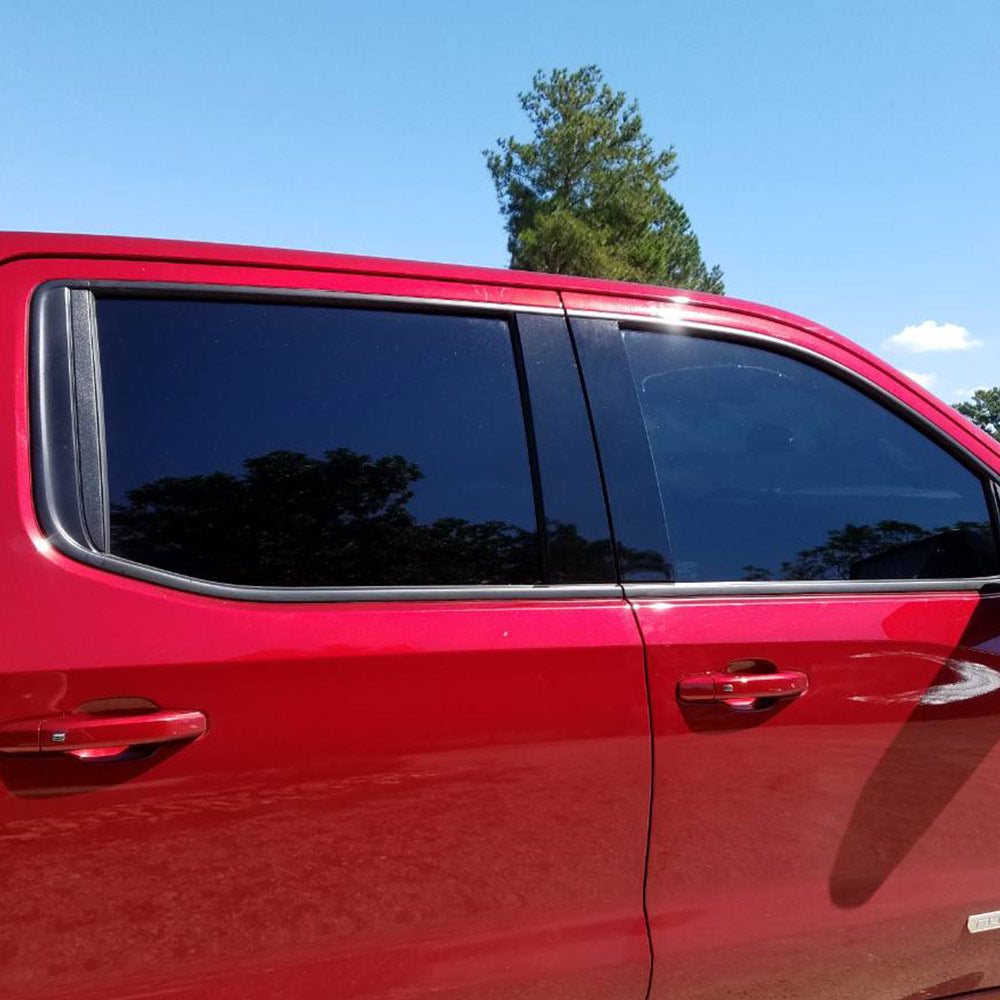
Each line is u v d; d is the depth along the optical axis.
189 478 1.57
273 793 1.46
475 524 1.71
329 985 1.48
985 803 1.98
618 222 48.50
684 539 1.86
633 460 1.86
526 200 49.34
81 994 1.36
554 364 1.86
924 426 2.16
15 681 1.35
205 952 1.42
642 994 1.68
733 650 1.76
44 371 1.54
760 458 2.01
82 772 1.37
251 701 1.46
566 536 1.76
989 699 1.98
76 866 1.36
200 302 1.67
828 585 1.93
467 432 1.76
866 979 1.87
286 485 1.62
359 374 1.73
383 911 1.51
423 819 1.54
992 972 2.00
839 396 2.13
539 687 1.62
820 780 1.82
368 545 1.64
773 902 1.78
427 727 1.55
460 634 1.60
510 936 1.59
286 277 1.73
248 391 1.65
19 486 1.47
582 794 1.64
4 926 1.33
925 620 1.93
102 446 1.54
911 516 2.10
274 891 1.46
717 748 1.73
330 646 1.52
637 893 1.68
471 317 1.84
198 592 1.51
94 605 1.43
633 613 1.73
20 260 1.60
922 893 1.91
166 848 1.41
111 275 1.62
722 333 2.03
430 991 1.54
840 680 1.83
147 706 1.41
